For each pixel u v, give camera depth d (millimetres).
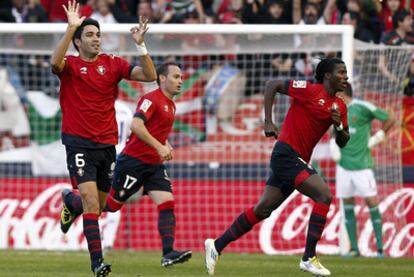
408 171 48000
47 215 47875
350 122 44312
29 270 33219
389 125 44656
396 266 37656
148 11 55594
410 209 47281
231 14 55656
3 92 49844
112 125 29000
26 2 57094
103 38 48406
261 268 35219
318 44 47469
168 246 34906
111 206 35875
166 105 34375
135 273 32188
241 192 48312
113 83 28875
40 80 50406
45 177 48656
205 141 49188
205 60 50156
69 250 46250
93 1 56219
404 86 48969
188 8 56031
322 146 48500
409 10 53875
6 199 48219
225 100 49562
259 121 49219
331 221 46812
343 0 54500
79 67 28438
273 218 46688
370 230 46969
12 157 48969
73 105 28422
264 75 50125
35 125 49688
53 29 44844
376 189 44594
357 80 48281
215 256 31516
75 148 28391
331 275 32469
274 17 55000
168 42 48531
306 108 29859
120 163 35312
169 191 35594
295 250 46344
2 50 48812
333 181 48094
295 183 29891
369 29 53594
